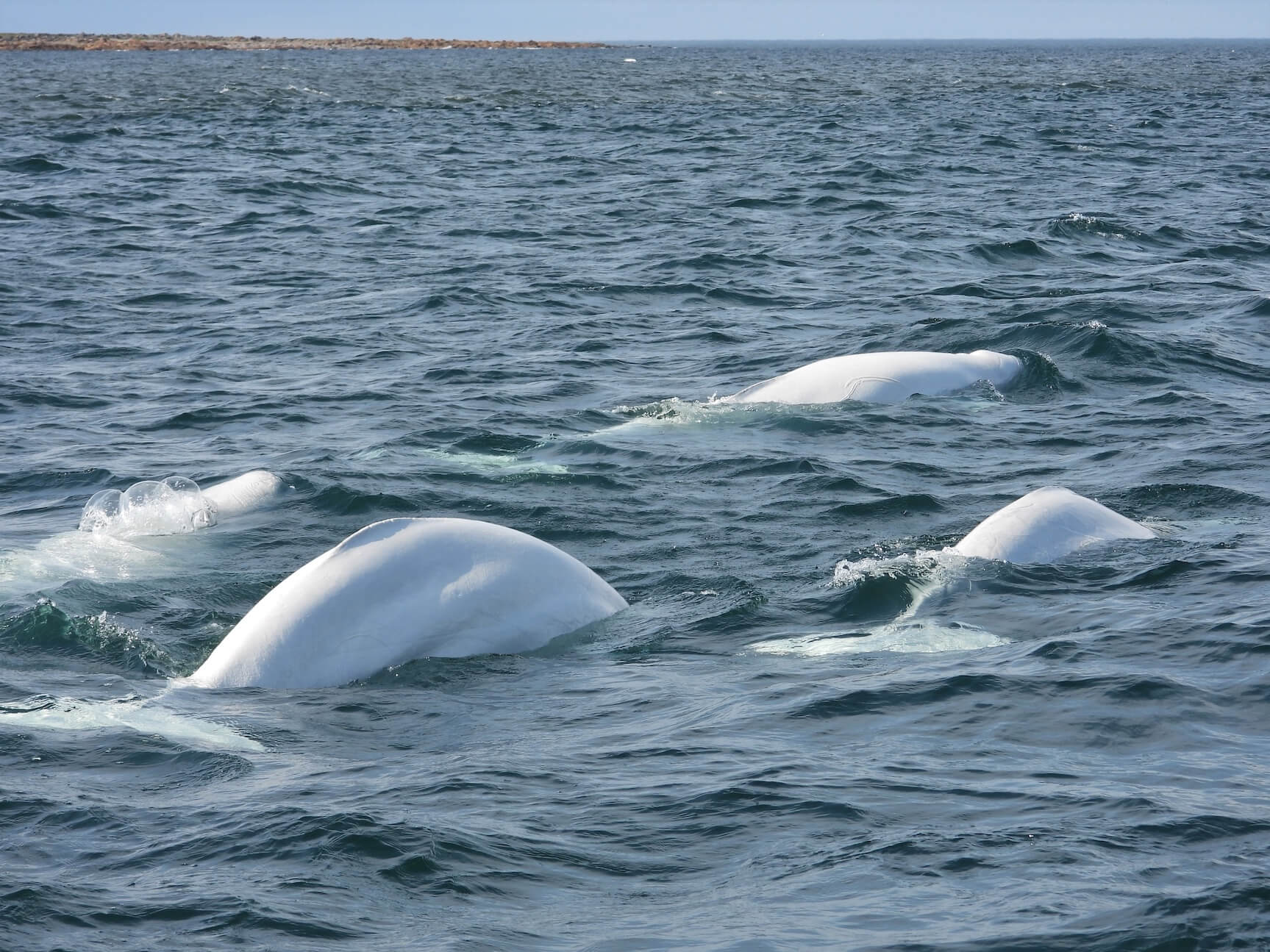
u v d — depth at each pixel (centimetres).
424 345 4891
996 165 10400
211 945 1320
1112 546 2619
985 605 2384
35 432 3806
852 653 2194
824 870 1465
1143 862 1451
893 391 3919
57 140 12019
